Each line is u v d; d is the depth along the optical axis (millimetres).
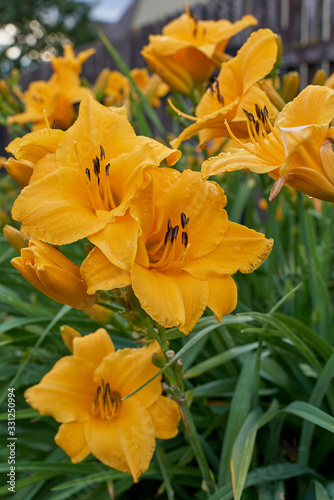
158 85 668
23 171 407
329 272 694
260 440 531
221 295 382
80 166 381
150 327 403
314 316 573
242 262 384
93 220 369
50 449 576
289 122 391
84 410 455
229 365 551
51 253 386
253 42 454
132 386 449
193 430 420
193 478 522
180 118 586
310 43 1402
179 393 413
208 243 384
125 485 512
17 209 368
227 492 435
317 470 531
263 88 470
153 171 384
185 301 374
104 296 406
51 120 648
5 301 630
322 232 663
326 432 501
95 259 366
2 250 773
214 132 473
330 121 380
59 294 387
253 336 530
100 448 436
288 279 616
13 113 720
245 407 483
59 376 454
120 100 703
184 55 551
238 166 388
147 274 369
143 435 435
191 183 382
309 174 380
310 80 1446
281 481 472
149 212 371
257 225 772
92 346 463
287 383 527
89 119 384
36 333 620
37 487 538
